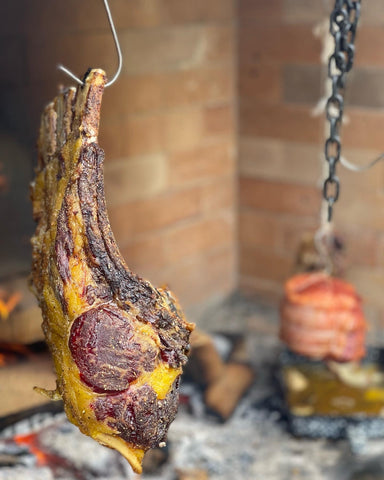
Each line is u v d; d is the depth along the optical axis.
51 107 0.68
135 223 1.55
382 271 1.59
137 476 1.16
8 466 1.10
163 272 1.63
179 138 1.58
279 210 1.69
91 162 0.62
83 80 0.63
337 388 1.34
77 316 0.62
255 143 1.67
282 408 1.35
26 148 1.31
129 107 1.48
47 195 0.66
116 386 0.61
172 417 0.64
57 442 1.16
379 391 1.33
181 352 0.64
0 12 1.24
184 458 1.23
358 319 1.12
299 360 1.42
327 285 1.16
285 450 1.27
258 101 1.64
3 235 1.31
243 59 1.64
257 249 1.74
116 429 0.62
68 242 0.62
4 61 1.26
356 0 0.74
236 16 1.62
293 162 1.63
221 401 1.32
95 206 0.62
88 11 1.36
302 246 1.36
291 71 1.58
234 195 1.74
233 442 1.28
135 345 0.62
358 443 1.25
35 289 0.72
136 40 1.45
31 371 1.10
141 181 1.54
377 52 1.48
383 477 1.21
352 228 1.60
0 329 1.18
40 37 1.30
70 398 0.62
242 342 1.42
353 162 1.56
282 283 1.73
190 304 1.71
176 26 1.52
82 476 1.12
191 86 1.58
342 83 0.77
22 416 1.07
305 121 1.59
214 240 1.72
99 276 0.63
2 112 1.28
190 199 1.64
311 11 1.53
